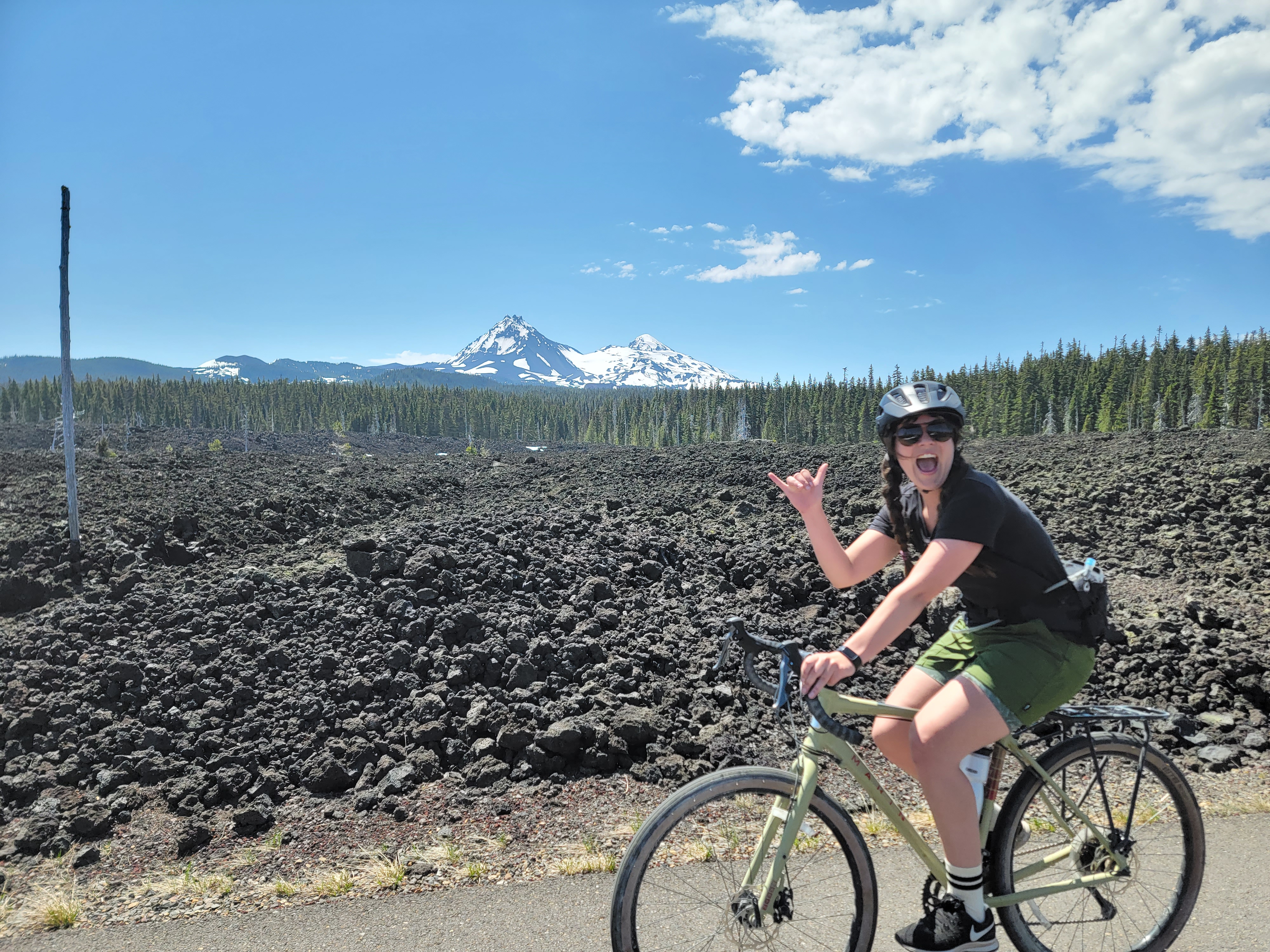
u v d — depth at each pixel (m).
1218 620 7.25
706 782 2.31
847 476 17.19
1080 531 12.02
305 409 169.75
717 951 2.37
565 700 5.60
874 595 7.89
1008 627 2.48
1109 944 2.73
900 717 2.52
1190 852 2.79
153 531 9.27
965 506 2.29
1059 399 114.56
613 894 2.25
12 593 7.37
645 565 8.76
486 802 4.49
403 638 6.50
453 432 179.75
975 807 2.36
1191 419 99.12
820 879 2.56
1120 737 2.71
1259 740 5.16
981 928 2.36
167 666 6.00
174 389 166.38
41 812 4.39
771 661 6.53
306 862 3.90
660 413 188.75
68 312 8.53
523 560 8.41
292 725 5.30
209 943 3.12
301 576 7.75
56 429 65.19
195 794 4.61
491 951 2.97
